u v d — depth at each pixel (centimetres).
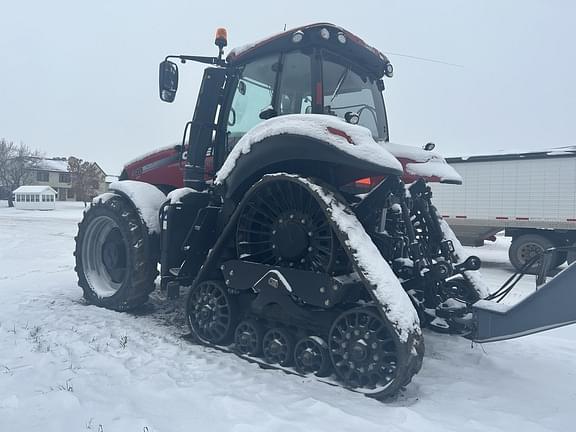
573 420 292
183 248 438
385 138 507
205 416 285
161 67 482
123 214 516
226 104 476
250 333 393
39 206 4841
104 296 546
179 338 444
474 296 452
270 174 376
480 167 1127
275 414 289
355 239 329
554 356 417
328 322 349
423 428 275
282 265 381
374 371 319
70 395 308
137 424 273
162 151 579
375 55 452
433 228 445
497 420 289
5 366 362
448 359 402
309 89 412
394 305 310
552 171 1038
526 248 1062
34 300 585
